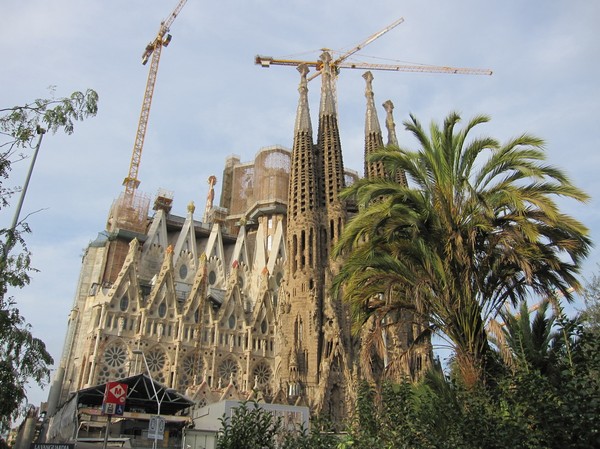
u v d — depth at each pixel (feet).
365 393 65.26
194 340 288.30
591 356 49.85
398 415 58.34
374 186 76.79
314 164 338.34
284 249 376.68
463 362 66.59
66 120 60.54
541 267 73.41
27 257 60.85
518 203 66.44
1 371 57.93
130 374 260.62
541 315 84.23
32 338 61.36
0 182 59.62
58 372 287.07
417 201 74.38
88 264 332.19
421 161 78.38
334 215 314.96
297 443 63.67
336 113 375.04
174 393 156.25
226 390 263.08
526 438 46.70
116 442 141.28
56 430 169.07
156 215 364.38
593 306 111.86
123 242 338.95
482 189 74.79
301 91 367.66
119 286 281.95
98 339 262.67
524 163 72.49
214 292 339.57
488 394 58.08
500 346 64.75
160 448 141.18
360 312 83.41
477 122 77.05
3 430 59.77
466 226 72.49
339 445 57.06
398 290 81.00
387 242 78.18
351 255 80.74
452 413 55.67
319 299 289.12
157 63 483.51
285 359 274.77
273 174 411.13
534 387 48.52
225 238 394.32
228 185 469.57
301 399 254.06
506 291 75.41
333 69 498.28
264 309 319.27
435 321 74.69
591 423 43.11
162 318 285.23
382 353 77.25
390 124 413.59
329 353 269.64
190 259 356.18
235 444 63.82
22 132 59.57
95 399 154.40
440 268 71.36
